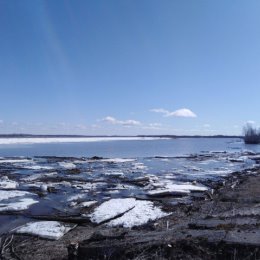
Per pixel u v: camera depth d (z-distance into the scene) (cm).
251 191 1892
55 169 3366
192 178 2712
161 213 1482
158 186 2244
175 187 2173
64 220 1392
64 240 1127
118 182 2481
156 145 11031
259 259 680
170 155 5725
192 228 936
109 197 1916
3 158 4784
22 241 1120
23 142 12862
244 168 3569
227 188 2102
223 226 895
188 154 5962
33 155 5734
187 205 1641
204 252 729
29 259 916
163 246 757
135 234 934
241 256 700
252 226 883
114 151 7125
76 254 807
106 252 773
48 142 13512
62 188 2214
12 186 2258
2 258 934
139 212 1505
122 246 779
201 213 1411
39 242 1103
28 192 2045
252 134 11812
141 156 5466
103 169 3416
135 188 2223
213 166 3794
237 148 8631
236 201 1622
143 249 757
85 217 1420
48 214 1503
